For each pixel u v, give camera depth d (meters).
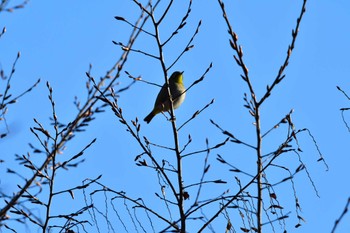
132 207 11.09
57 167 10.12
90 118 9.12
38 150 9.71
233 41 9.04
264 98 9.13
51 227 10.43
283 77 8.97
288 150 10.16
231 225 10.29
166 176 11.60
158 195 11.39
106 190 10.93
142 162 11.74
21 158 9.85
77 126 9.09
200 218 10.27
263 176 10.33
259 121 9.28
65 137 9.05
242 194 10.43
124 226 10.74
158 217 11.13
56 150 9.09
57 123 10.03
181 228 10.17
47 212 10.42
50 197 10.43
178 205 11.34
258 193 9.27
